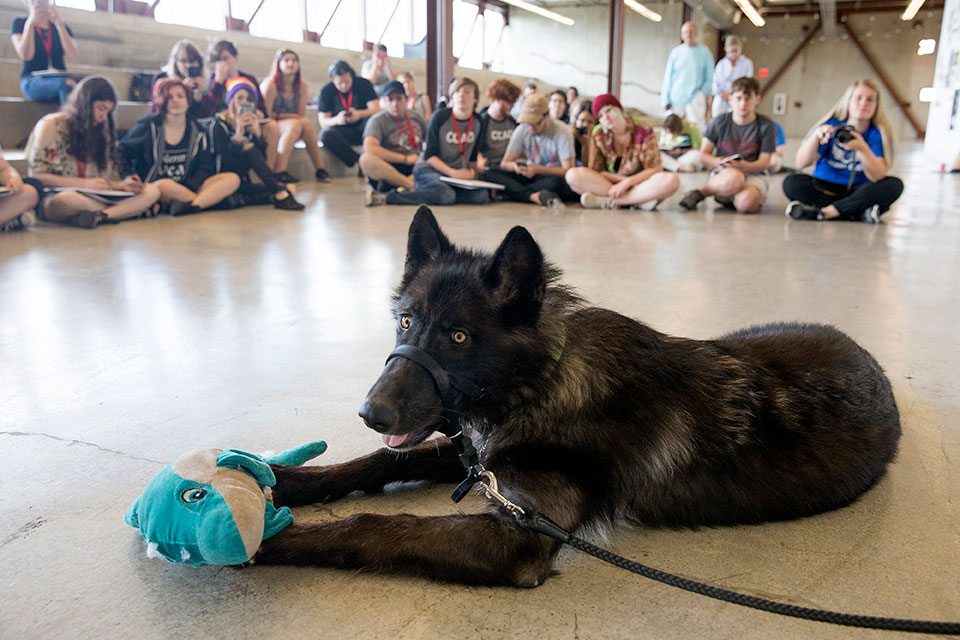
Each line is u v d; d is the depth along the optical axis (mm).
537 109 9430
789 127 35906
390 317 4242
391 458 2297
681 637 1632
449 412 1944
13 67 10289
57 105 9719
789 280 5215
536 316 1923
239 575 1846
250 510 1764
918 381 3211
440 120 9734
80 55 12484
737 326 4012
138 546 1975
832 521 2141
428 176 9695
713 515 2096
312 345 3740
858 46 33500
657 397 2031
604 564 1926
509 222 8086
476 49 29406
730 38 18234
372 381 3238
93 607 1717
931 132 19672
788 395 2188
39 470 2395
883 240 7035
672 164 15414
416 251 2254
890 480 2379
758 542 2035
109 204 7793
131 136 8477
